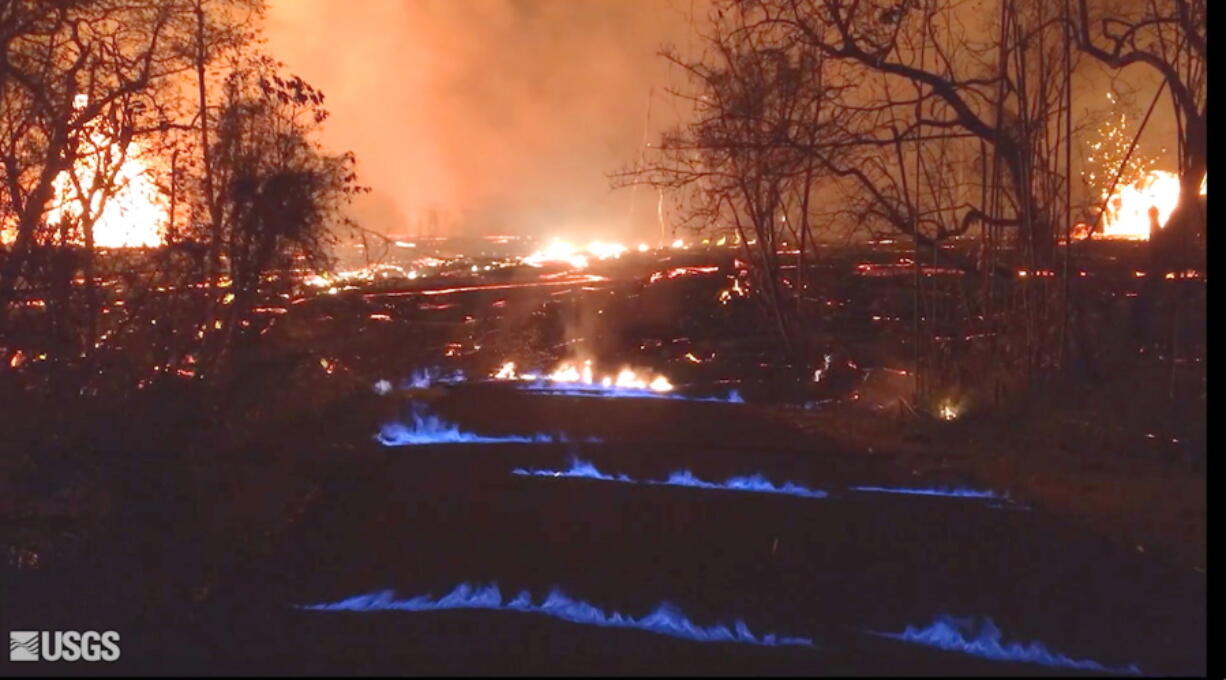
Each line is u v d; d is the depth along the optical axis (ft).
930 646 24.91
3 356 43.06
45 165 45.68
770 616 26.96
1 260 43.93
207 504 37.35
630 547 33.09
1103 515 37.47
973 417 55.06
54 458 39.17
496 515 36.88
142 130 48.57
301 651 24.30
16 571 31.60
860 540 34.04
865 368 70.64
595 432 53.47
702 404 63.36
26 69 45.29
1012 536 34.68
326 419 53.83
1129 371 55.36
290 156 51.67
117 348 45.06
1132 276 61.11
